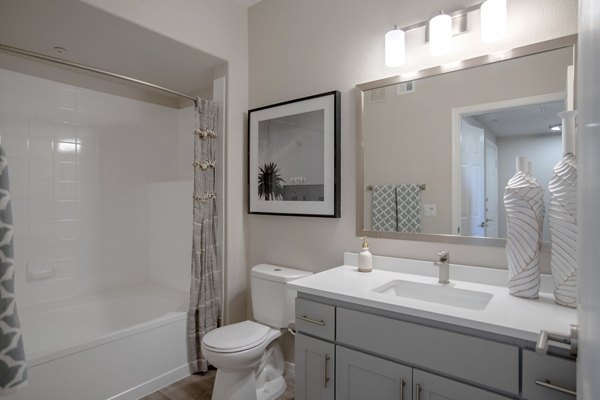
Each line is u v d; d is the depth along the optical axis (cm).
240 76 254
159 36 207
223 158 247
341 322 145
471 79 161
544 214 139
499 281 153
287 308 208
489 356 110
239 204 255
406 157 181
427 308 124
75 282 269
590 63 41
